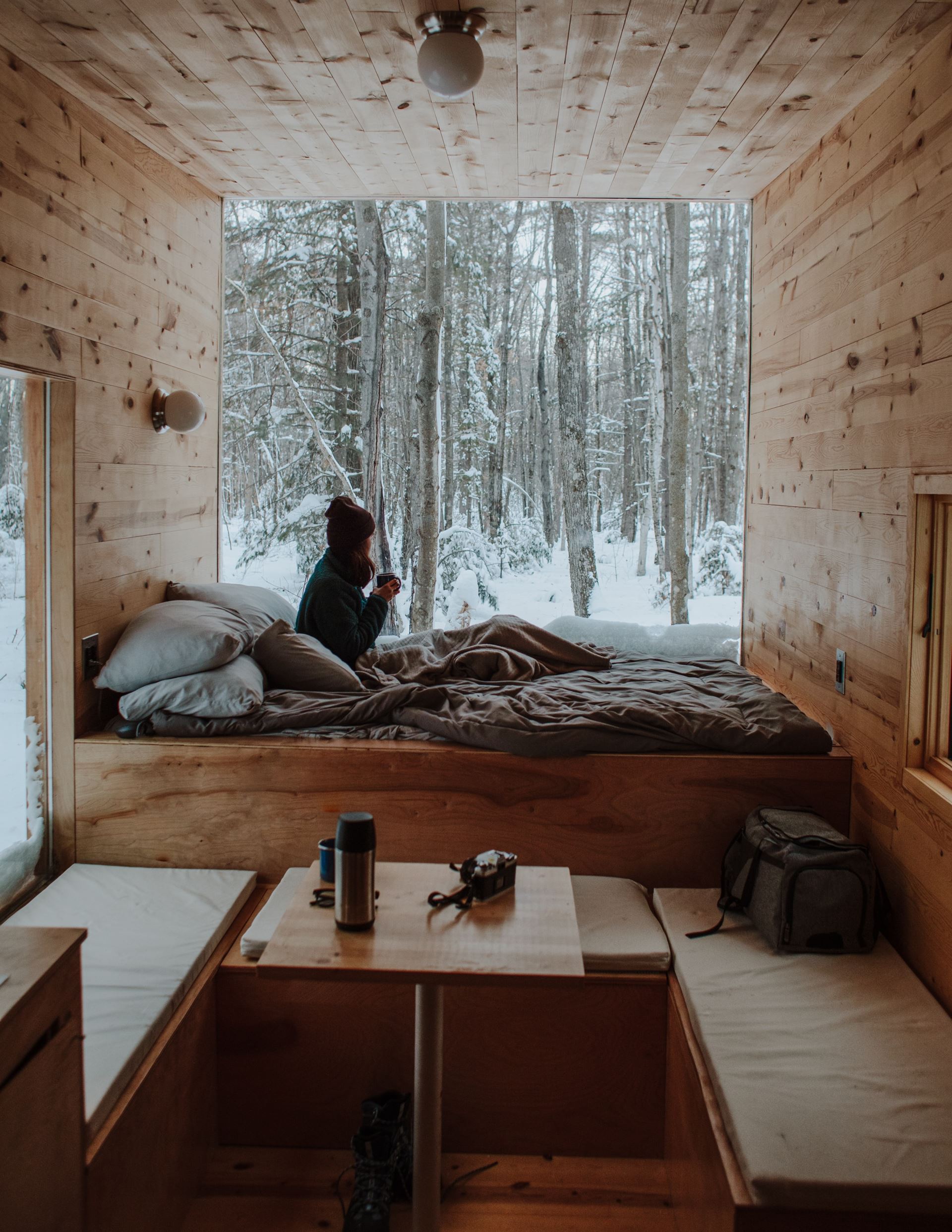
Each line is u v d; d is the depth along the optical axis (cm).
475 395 611
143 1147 190
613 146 336
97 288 295
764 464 399
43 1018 147
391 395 600
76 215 280
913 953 237
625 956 234
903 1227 159
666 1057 235
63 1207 154
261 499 584
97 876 277
